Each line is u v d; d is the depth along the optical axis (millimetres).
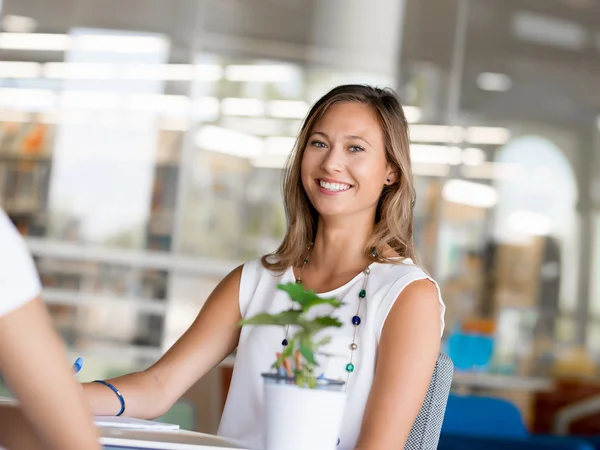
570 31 9492
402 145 2162
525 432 3322
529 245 10391
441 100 10094
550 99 10211
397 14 9211
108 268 9273
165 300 9359
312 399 1503
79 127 9352
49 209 9266
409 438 1994
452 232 10281
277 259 2225
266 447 1528
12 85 9219
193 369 2176
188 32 9391
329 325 1481
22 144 9250
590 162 10398
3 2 8961
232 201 9719
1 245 1104
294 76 9773
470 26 9359
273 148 9781
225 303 2215
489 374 8430
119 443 1534
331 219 2123
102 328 9133
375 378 1906
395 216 2162
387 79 9906
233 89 9648
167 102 9492
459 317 10172
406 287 1965
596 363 10250
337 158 2113
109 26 9250
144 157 9453
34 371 1106
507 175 10359
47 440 1133
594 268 10422
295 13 9266
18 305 1098
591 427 6227
